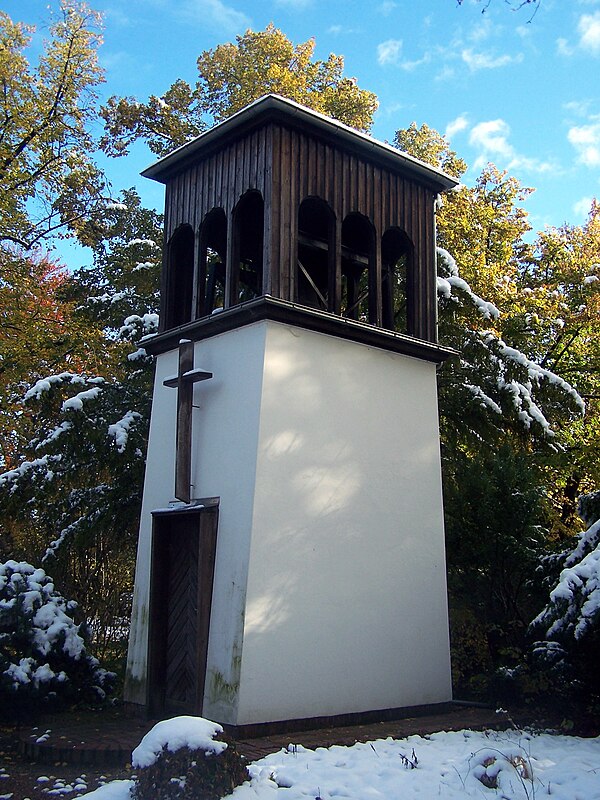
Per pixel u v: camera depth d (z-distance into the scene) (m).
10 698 8.95
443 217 16.67
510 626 10.65
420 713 9.01
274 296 8.50
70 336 16.70
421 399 10.01
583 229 20.45
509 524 10.60
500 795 5.63
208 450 8.78
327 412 8.84
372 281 9.83
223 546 8.23
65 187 18.44
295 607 8.12
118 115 18.36
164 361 10.03
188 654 8.77
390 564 9.12
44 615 9.82
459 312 12.86
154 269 14.49
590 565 8.15
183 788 5.21
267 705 7.69
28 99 17.55
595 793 5.57
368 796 5.47
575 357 19.19
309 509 8.46
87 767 6.98
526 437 13.23
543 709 9.02
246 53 18.77
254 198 9.63
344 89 19.14
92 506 13.49
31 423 16.59
